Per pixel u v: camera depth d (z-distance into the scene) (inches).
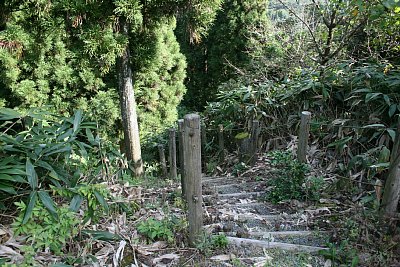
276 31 277.1
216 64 391.9
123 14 153.6
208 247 82.8
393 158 90.6
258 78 249.3
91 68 256.5
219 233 91.8
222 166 186.7
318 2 186.9
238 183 151.6
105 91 275.3
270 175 149.6
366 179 118.7
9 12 173.6
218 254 83.0
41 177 86.9
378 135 127.1
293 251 85.0
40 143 88.2
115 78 275.7
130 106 197.5
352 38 189.0
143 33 206.5
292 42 245.0
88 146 101.7
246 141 176.6
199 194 82.3
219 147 191.0
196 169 80.1
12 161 79.1
